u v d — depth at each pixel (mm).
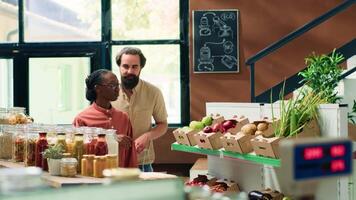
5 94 7777
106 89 3748
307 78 5816
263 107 4004
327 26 7625
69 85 7734
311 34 7625
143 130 4664
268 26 7621
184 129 4238
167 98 7684
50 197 1390
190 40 7617
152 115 4789
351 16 7602
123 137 3666
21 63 7699
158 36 7664
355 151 3531
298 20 7617
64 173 3197
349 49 6727
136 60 4559
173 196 1466
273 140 3314
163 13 7648
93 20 7680
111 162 3184
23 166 3646
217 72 7605
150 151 4586
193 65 7609
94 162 3162
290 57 7613
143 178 2996
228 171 4398
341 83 5898
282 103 3545
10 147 3988
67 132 3432
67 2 7688
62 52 7691
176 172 7469
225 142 3711
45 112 7754
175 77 7680
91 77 3814
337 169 1047
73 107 7750
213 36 7609
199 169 6262
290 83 7219
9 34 7719
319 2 7621
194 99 7621
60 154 3268
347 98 5828
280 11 7625
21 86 7719
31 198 1381
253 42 7605
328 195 3318
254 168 4082
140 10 7664
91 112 3803
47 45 7688
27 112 7719
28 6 7707
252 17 7613
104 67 7660
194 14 7586
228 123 3889
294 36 6191
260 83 7633
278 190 3805
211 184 4277
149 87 4723
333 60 5801
